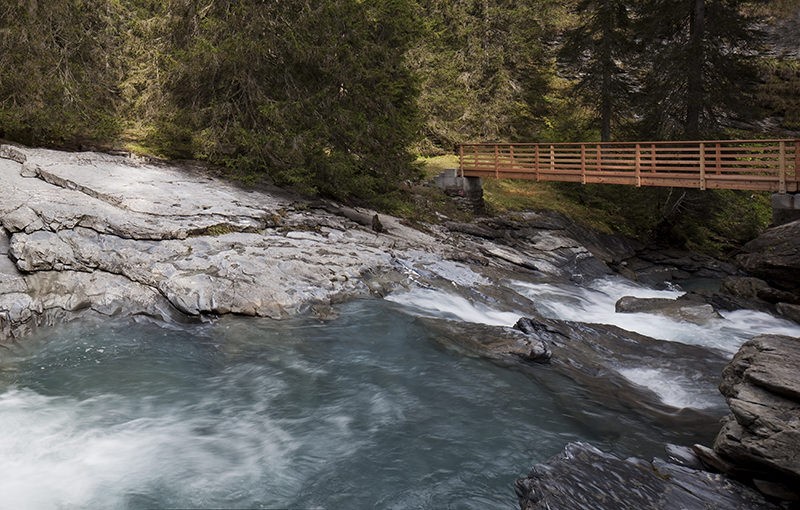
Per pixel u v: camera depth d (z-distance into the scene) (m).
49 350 9.18
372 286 12.84
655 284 21.38
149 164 17.31
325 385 8.45
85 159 16.25
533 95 31.86
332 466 6.40
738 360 6.67
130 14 19.80
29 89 16.45
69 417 7.29
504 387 8.53
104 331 9.80
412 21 20.53
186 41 17.88
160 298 10.57
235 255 12.20
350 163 18.16
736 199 30.03
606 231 25.28
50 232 11.05
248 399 7.97
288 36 17.25
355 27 18.33
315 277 12.34
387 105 19.20
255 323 10.55
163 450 6.62
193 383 8.41
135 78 18.67
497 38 31.58
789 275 16.72
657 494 5.61
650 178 19.11
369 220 17.95
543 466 6.05
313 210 17.08
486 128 31.05
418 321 11.02
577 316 13.89
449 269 15.26
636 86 31.11
